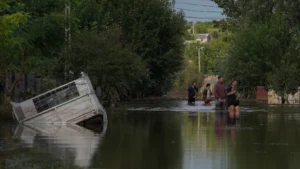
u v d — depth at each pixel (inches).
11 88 1441.9
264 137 990.4
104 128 1180.5
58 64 1947.6
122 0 3056.1
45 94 1295.5
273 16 3166.8
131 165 691.4
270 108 2111.2
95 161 717.9
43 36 1529.3
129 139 960.3
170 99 3376.0
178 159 738.2
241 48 3186.5
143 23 3090.6
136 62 2172.7
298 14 3225.9
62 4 1610.5
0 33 1097.4
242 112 1808.6
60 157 746.2
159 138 975.0
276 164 701.9
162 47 3314.5
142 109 2015.3
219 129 1147.9
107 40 2075.5
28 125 1240.2
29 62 1585.9
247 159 738.8
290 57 2967.5
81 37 2017.7
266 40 3083.2
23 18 1139.9
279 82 2871.6
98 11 2780.5
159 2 3169.3
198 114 1683.1
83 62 2001.7
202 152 799.1
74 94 1299.2
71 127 1198.3
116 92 2171.5
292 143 902.4
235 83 1765.5
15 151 800.3
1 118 1368.1
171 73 3538.4
